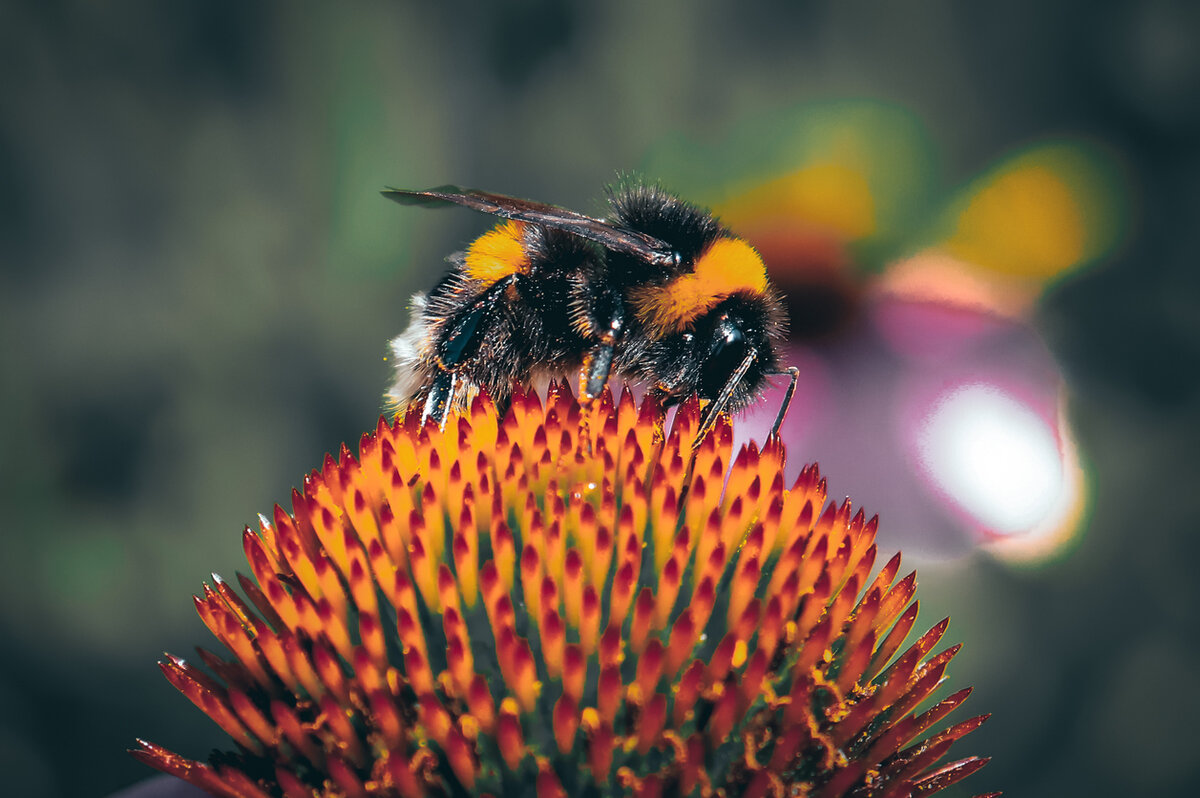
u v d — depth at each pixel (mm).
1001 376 170
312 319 239
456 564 109
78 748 187
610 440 113
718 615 110
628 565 108
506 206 121
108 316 236
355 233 244
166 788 115
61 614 199
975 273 190
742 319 120
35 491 214
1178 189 222
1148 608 172
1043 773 165
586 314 119
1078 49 246
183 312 237
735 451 146
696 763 106
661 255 119
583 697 108
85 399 227
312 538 112
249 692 110
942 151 228
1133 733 167
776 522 111
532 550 109
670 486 111
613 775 107
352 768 107
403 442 114
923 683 110
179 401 230
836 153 209
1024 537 162
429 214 247
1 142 243
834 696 108
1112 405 188
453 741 106
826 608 110
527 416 114
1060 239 203
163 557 211
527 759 107
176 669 110
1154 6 241
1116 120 235
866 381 165
